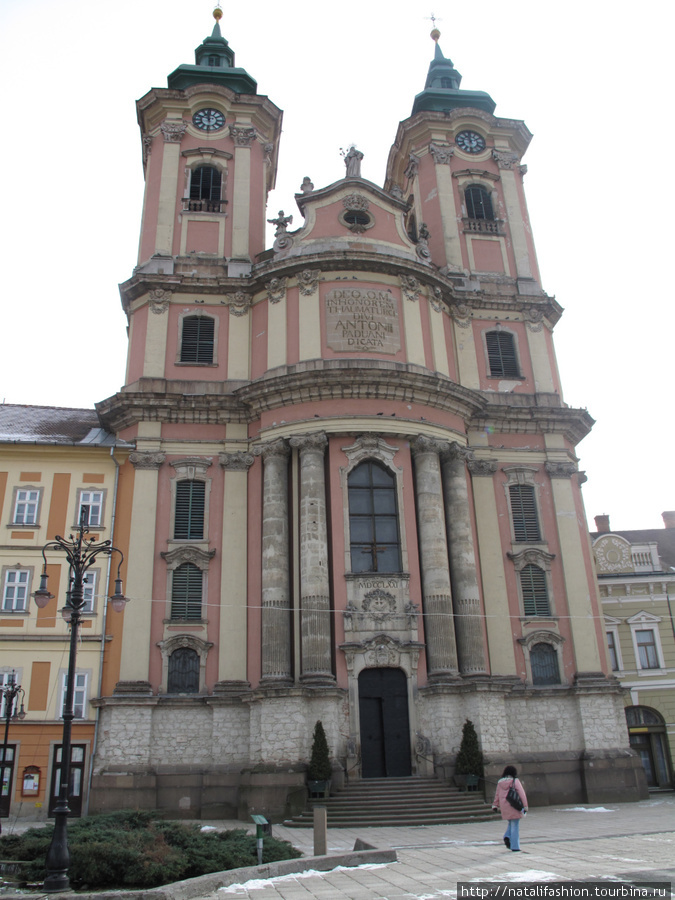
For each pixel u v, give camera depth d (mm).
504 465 34000
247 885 13305
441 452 31641
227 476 31828
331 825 23156
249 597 30031
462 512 31188
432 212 39469
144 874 13672
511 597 31875
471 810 23875
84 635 29625
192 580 30484
